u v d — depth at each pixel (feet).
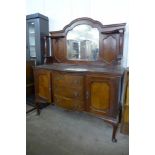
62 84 6.11
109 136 5.62
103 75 5.14
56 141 5.34
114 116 5.22
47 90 6.72
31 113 7.56
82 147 5.01
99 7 6.81
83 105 5.82
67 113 7.57
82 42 7.25
